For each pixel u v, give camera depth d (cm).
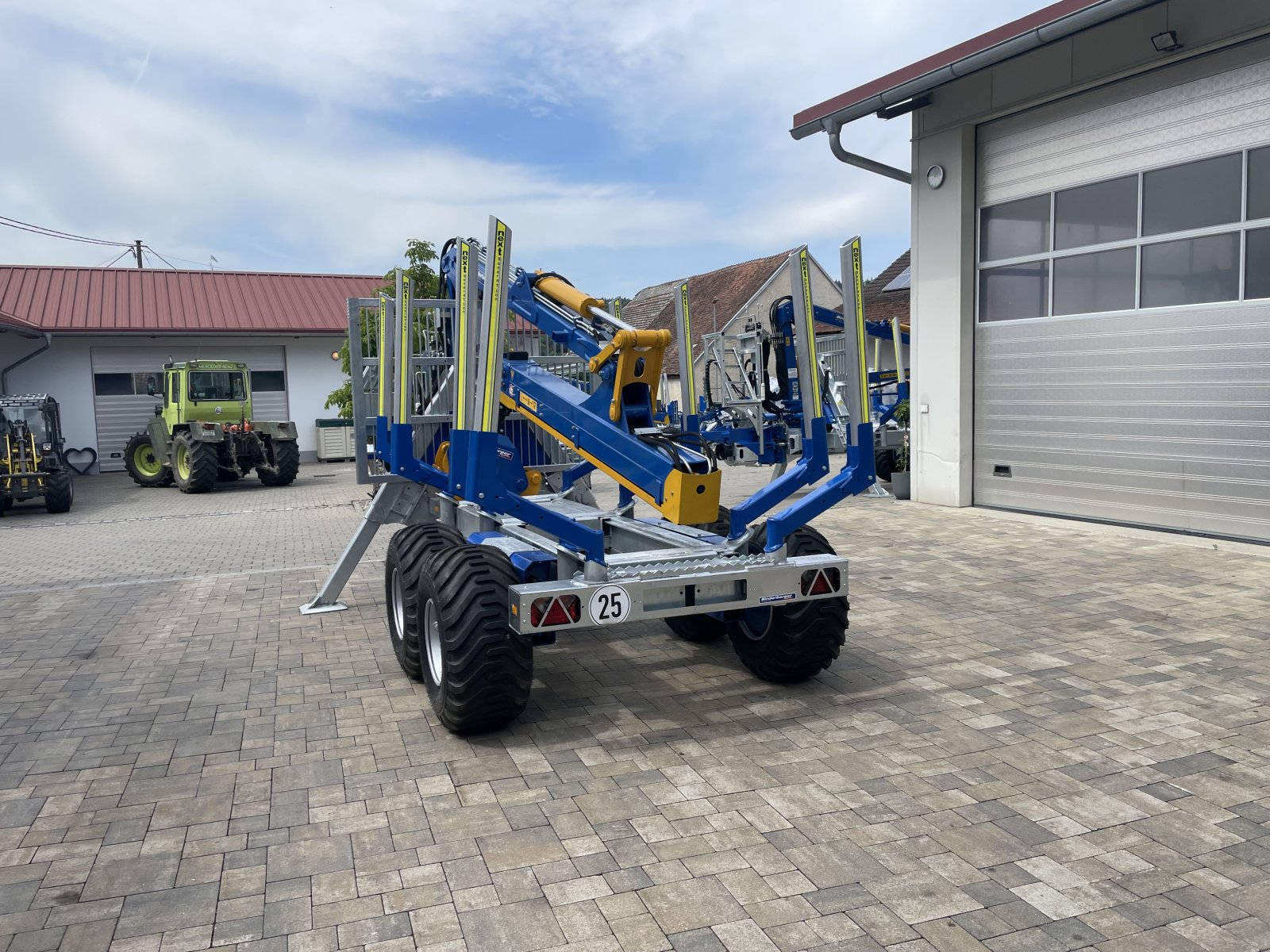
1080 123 927
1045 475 1002
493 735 439
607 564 449
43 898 303
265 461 1842
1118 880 299
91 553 1035
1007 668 516
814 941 270
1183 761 388
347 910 292
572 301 518
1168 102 846
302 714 476
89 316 2344
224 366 1850
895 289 2605
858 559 821
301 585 812
